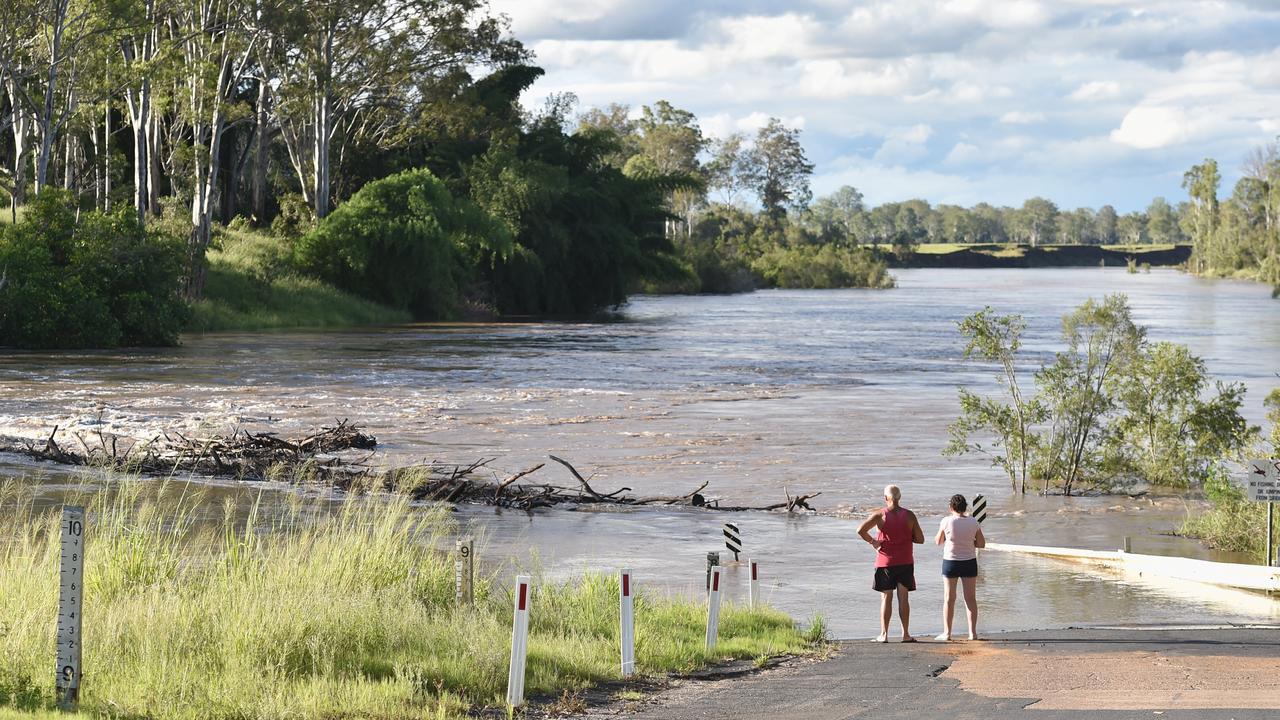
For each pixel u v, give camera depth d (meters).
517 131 105.62
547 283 99.62
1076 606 16.31
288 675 9.94
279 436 30.28
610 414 35.97
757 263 180.38
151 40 73.38
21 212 64.50
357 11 83.12
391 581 13.62
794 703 9.95
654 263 110.69
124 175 90.94
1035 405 27.41
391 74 89.69
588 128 112.00
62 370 45.69
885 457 29.56
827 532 21.16
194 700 8.87
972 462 29.33
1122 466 27.38
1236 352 62.56
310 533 18.06
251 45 72.94
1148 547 20.70
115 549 13.39
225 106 72.69
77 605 9.02
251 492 22.75
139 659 9.81
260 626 10.53
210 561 13.89
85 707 8.68
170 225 71.00
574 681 10.66
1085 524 22.86
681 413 36.53
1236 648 12.78
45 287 55.12
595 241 102.12
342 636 10.86
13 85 61.94
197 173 72.50
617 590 14.37
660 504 23.55
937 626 14.89
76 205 63.75
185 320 59.75
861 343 66.75
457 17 89.00
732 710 9.70
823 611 15.67
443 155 101.56
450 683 10.10
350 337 66.56
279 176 104.50
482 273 94.81
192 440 27.80
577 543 19.64
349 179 97.94
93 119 76.94
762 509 23.22
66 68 65.62
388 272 84.19
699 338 69.69
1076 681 10.69
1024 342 67.69
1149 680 10.68
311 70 81.69
